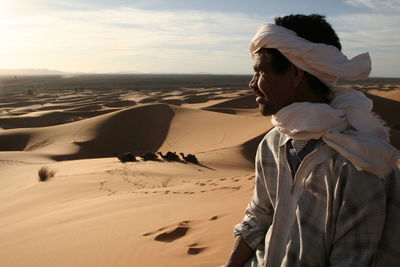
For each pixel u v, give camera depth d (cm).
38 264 571
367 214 122
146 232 616
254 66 151
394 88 13438
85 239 648
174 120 4975
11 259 620
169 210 764
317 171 133
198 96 10000
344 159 128
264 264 147
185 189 1139
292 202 141
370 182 124
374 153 121
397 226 126
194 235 540
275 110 150
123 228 669
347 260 125
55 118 6462
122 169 2072
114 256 525
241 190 917
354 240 125
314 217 134
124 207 907
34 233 782
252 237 165
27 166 2519
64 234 705
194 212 707
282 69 143
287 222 142
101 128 4672
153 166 2291
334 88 143
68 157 3703
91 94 13212
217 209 690
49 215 974
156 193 1090
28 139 4503
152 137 4681
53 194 1386
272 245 144
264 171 159
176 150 4184
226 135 4216
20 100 11200
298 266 134
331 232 130
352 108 134
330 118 131
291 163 144
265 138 163
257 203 167
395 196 129
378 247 127
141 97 11012
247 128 4225
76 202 1177
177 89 15675
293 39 137
